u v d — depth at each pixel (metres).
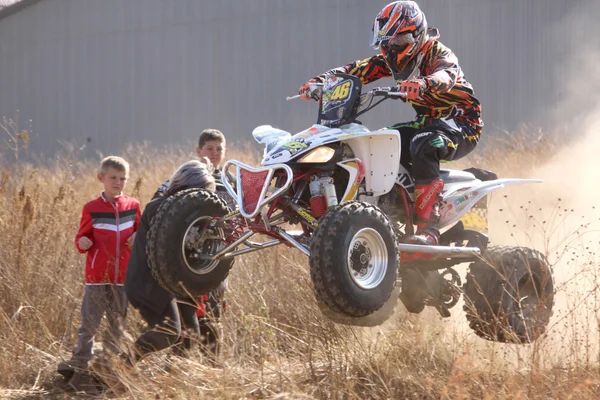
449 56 14.13
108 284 14.41
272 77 64.88
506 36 61.16
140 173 29.98
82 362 14.02
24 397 13.67
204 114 67.06
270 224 12.46
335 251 11.73
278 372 13.21
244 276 17.80
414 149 13.91
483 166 34.84
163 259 12.80
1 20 72.94
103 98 70.12
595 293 14.16
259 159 38.53
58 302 16.73
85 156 70.19
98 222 14.52
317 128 13.07
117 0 69.50
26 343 15.30
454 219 14.79
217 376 13.16
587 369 12.77
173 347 14.39
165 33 68.06
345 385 12.92
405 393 13.02
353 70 15.05
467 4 61.72
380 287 12.20
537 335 13.29
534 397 12.16
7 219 19.03
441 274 15.59
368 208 12.23
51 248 18.20
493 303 14.86
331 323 15.08
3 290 16.83
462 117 14.66
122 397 13.01
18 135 24.55
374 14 61.38
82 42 70.69
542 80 60.56
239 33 65.75
